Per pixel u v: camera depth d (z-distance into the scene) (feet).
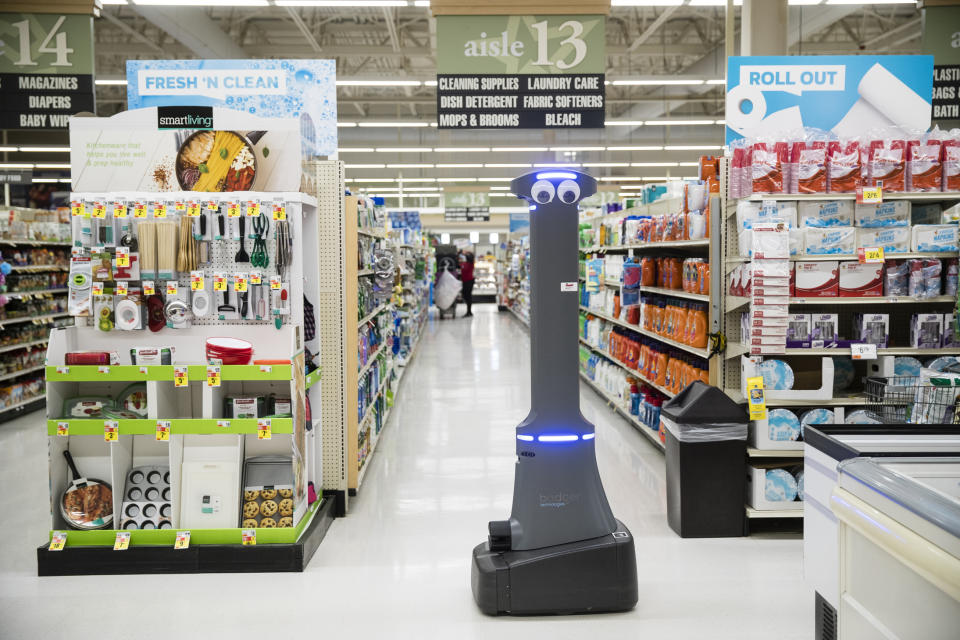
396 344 30.37
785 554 12.21
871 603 5.06
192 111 12.34
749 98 14.83
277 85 16.12
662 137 63.21
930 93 14.76
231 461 11.99
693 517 12.98
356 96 60.13
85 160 12.14
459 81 17.94
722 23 43.75
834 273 12.86
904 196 12.74
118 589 11.05
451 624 9.80
